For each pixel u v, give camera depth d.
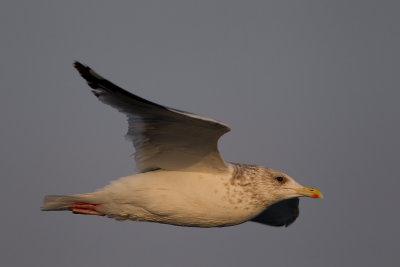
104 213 12.34
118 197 12.03
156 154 12.03
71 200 12.26
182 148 11.82
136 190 11.99
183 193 12.02
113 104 10.55
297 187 12.71
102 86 10.09
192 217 12.19
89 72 9.84
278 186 12.62
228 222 12.44
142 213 12.18
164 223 12.45
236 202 12.23
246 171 12.47
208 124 10.70
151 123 11.25
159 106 10.20
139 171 12.32
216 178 12.17
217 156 11.90
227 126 10.66
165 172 12.20
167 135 11.53
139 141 11.77
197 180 12.11
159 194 11.99
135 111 10.90
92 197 12.13
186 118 10.58
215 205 12.12
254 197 12.41
